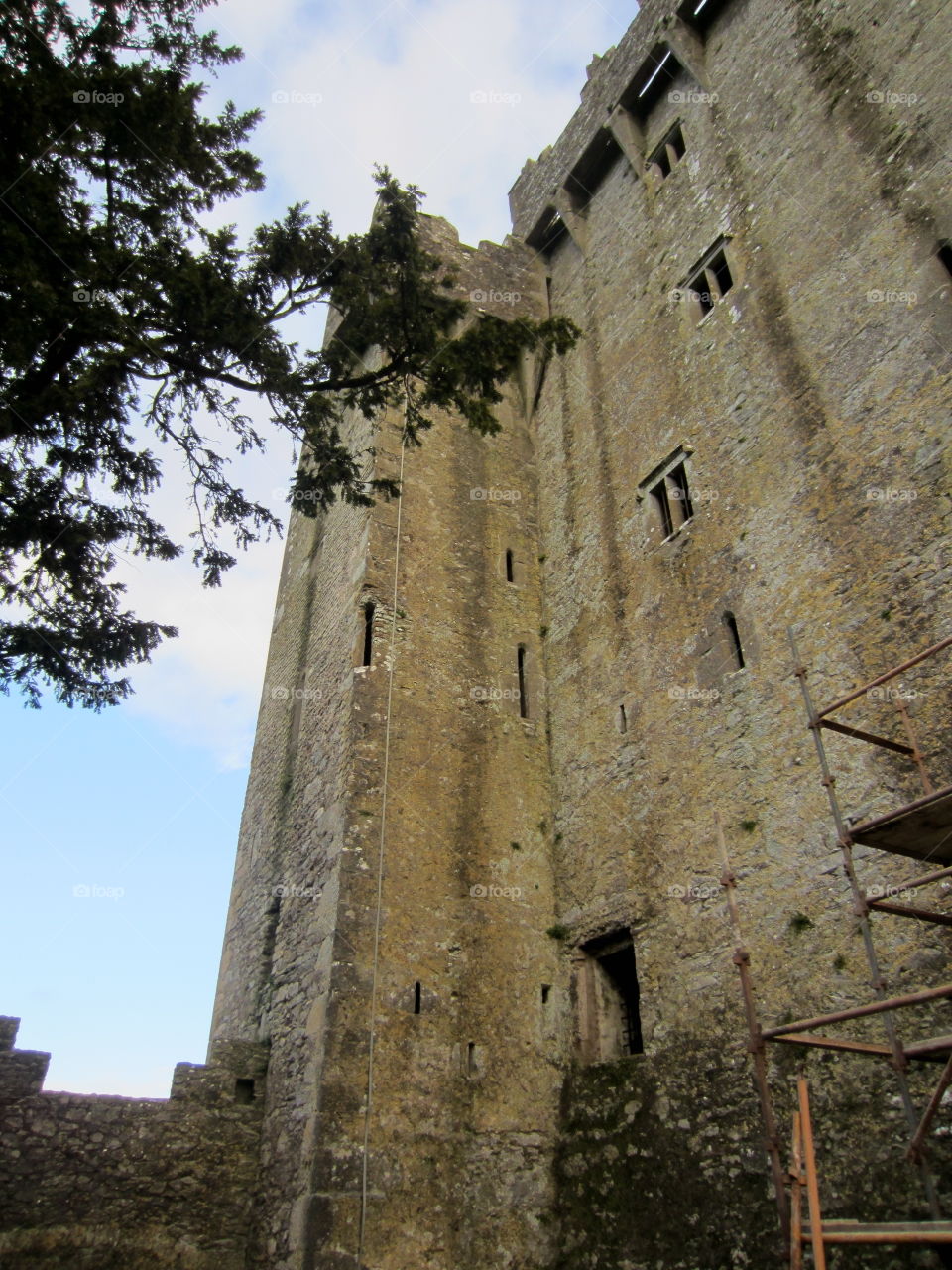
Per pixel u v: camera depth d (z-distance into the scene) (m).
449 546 15.93
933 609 9.12
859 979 8.53
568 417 17.62
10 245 8.07
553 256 21.23
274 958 12.72
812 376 11.79
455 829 12.90
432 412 17.53
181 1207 10.34
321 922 11.70
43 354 8.98
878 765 9.10
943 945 7.91
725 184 15.15
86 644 10.12
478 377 11.29
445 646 14.69
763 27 15.55
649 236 17.03
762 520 11.79
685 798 11.44
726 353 13.62
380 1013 10.93
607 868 12.34
